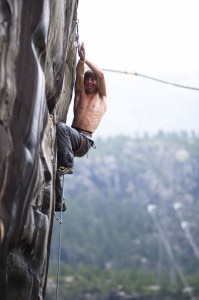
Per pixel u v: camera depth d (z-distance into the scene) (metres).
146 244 199.62
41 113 11.14
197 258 192.00
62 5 12.39
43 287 12.50
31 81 10.53
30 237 11.25
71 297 155.50
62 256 185.38
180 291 163.38
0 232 9.58
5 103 9.84
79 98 14.81
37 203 11.79
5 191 9.82
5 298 10.05
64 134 13.59
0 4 9.95
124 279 167.50
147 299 159.00
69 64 14.44
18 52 10.26
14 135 10.05
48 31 11.27
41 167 11.68
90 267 172.38
